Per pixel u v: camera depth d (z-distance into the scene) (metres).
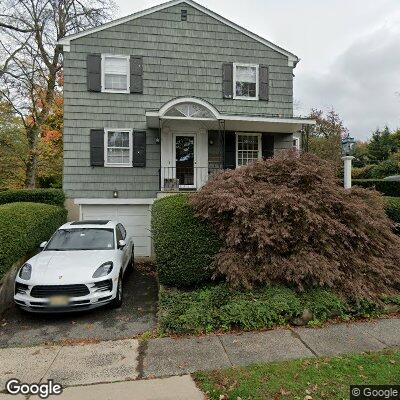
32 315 6.17
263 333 5.05
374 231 6.64
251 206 6.20
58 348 4.74
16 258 6.82
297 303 5.50
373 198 7.08
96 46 12.37
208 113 11.57
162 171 12.42
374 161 37.62
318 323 5.33
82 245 7.26
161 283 6.63
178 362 4.23
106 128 12.35
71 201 12.16
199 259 6.49
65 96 12.19
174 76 12.80
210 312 5.46
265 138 13.48
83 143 12.25
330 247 6.09
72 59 12.23
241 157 13.40
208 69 13.04
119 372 4.02
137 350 4.61
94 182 12.29
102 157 12.30
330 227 6.06
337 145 31.33
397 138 36.81
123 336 5.29
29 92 19.25
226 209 6.20
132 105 12.52
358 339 4.77
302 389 3.48
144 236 12.55
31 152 19.39
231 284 5.99
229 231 6.23
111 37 12.44
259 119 11.65
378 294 5.95
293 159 7.15
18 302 5.81
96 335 5.33
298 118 11.88
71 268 6.02
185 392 3.55
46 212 9.24
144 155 12.55
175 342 4.84
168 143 12.77
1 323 5.81
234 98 13.18
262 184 6.82
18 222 7.37
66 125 12.17
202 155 12.99
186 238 6.54
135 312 6.34
